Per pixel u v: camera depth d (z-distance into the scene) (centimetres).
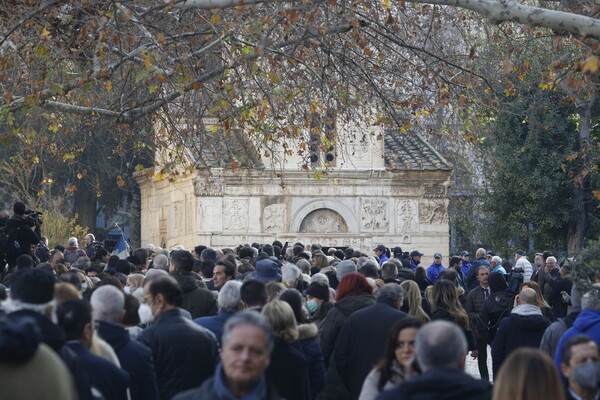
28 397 586
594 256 1146
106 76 1731
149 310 1147
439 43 2164
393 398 693
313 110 1984
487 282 2019
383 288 1165
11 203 5153
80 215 5362
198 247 2447
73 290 920
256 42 1738
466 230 4231
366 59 1973
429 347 698
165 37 1886
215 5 1595
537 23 1365
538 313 1517
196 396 669
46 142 2430
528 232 3931
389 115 2189
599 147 3544
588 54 1623
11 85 2047
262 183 3709
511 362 665
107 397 805
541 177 3741
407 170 3788
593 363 848
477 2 1403
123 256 3403
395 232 3812
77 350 814
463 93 2111
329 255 2666
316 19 1875
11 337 586
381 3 2030
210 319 1116
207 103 2098
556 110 3634
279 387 1003
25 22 1659
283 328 1009
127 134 2259
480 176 4547
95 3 1700
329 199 3772
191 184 3744
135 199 5412
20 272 760
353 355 1098
